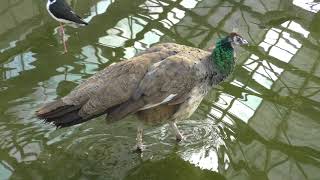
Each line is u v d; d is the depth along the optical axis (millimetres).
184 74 3115
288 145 3352
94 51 3928
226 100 3598
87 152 3252
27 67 3764
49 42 4016
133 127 3420
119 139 3338
